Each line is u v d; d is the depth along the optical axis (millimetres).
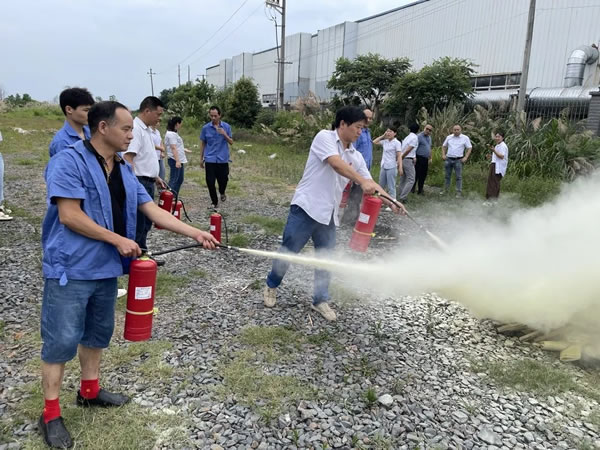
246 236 6848
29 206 8250
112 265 2484
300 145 22438
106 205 2404
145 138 5492
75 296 2379
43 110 40719
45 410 2549
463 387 3271
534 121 14336
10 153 15836
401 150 9297
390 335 3986
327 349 3705
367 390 3174
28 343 3615
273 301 4430
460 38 26953
